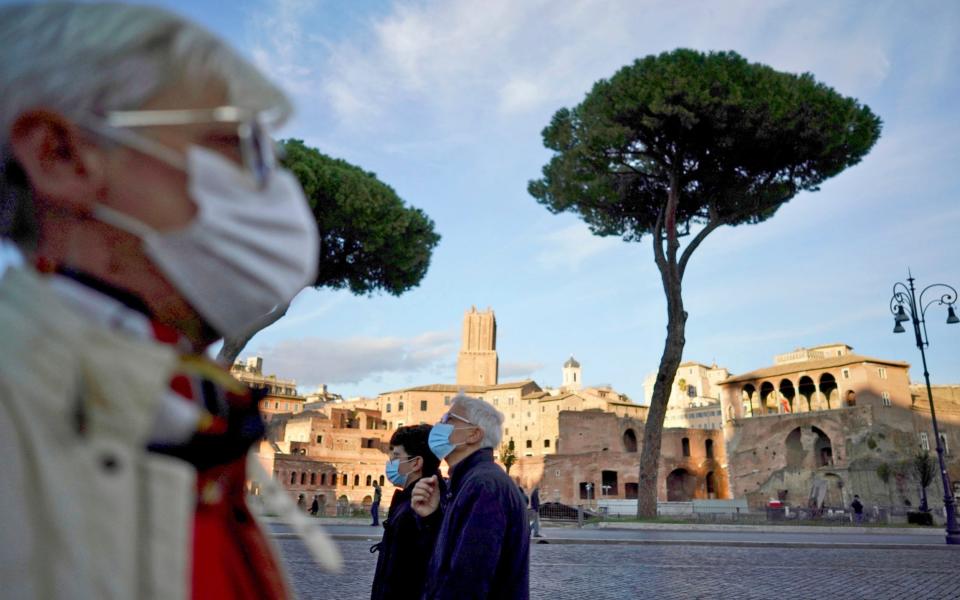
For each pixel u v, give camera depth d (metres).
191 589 0.78
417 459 4.24
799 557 16.97
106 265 0.81
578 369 155.88
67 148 0.78
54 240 0.82
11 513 0.61
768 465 60.38
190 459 0.81
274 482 1.02
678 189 27.20
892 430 55.81
